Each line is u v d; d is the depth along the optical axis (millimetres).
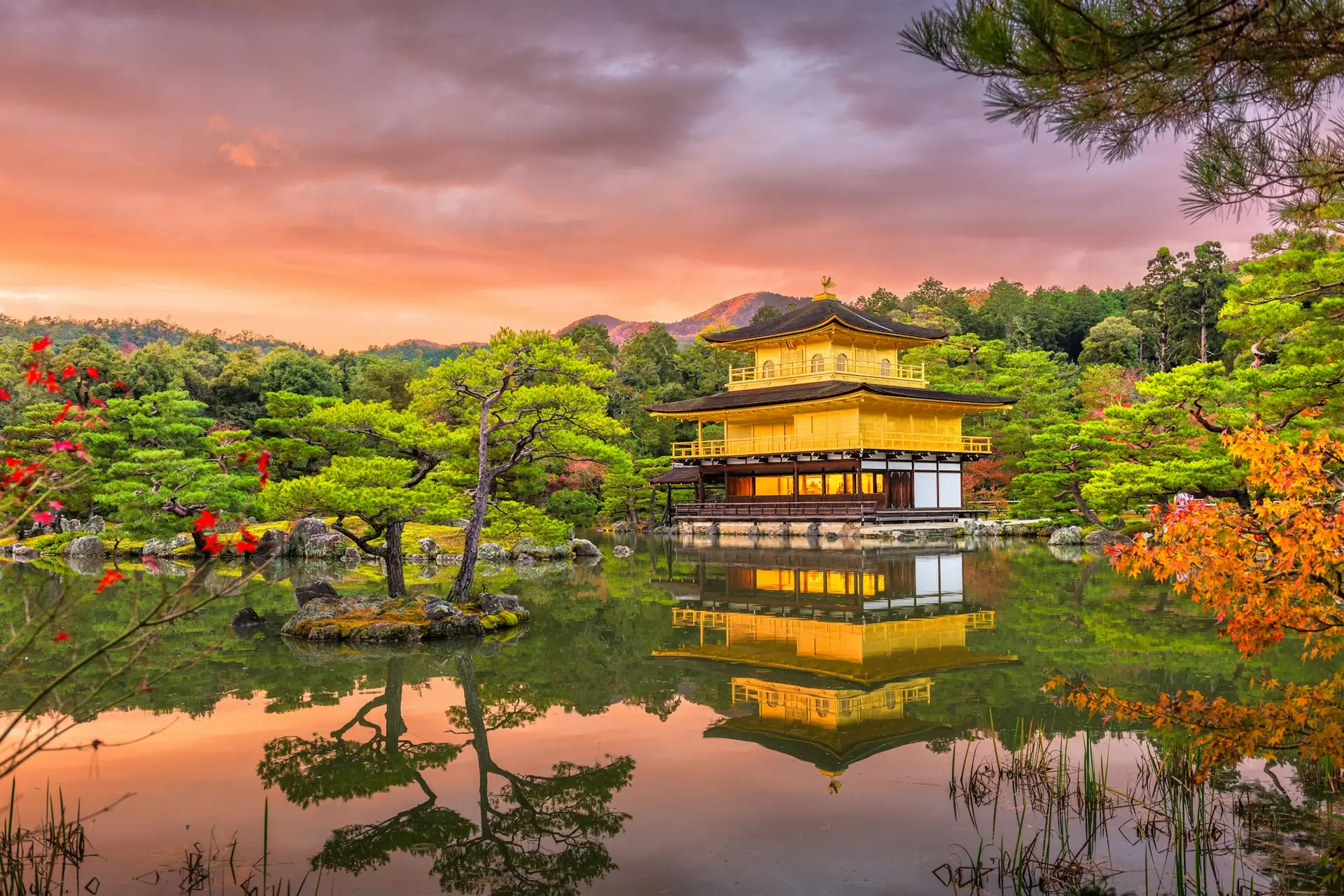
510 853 9391
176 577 33844
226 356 94125
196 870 8961
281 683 17156
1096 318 115562
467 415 26156
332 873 8930
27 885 8531
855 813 10227
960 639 20656
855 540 52344
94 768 12172
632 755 12711
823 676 17391
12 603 26750
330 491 21203
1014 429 57531
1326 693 11891
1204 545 9617
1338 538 8773
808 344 62688
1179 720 11336
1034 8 6266
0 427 60781
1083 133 7293
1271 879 8172
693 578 35000
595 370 24109
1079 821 9719
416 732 13930
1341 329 25422
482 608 23766
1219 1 6367
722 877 8672
